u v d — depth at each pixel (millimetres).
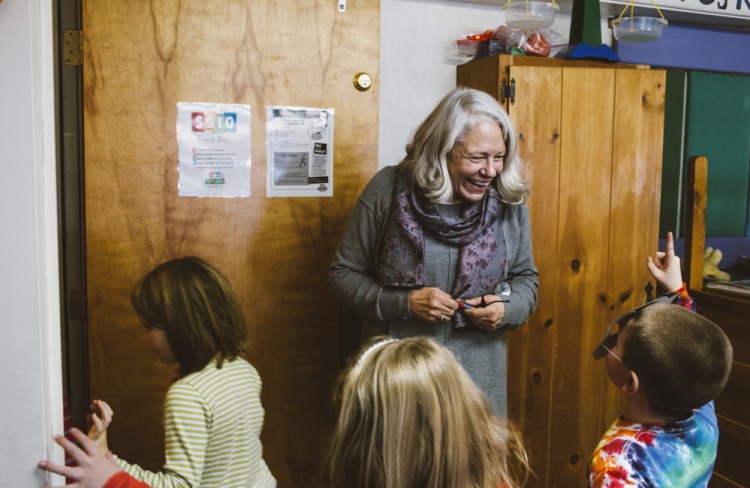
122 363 2170
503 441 998
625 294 2385
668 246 1550
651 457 1206
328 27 2279
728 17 2803
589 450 2424
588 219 2326
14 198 1012
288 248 2311
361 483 847
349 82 2322
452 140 1667
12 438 1041
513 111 2234
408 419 837
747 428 2184
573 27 2484
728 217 2961
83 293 2188
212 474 1382
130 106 2100
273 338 2324
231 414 1392
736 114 2959
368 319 1860
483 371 1806
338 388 993
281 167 2275
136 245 2145
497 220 1812
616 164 2326
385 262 1745
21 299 1025
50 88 1050
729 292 2287
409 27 2537
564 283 2330
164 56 2115
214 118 2180
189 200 2184
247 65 2203
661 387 1198
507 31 2406
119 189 2113
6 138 1004
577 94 2275
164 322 1424
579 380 2385
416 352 910
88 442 1102
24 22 996
